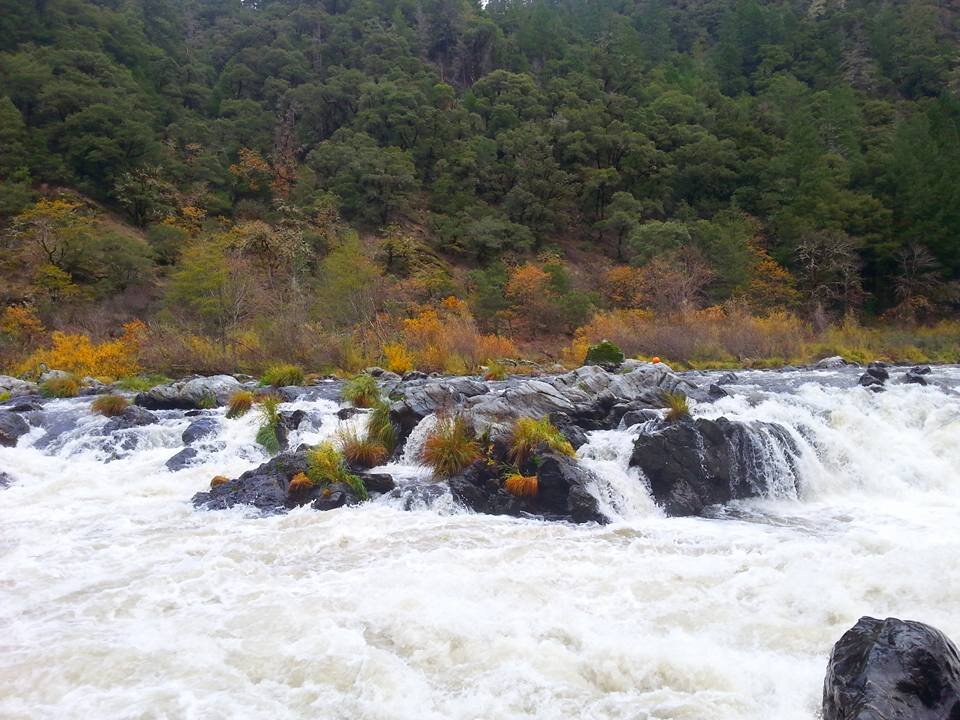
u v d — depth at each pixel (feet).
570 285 184.55
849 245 191.21
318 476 42.22
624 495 41.19
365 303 133.08
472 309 167.43
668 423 48.16
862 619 20.67
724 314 153.99
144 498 43.29
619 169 254.47
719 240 194.29
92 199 214.07
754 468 44.09
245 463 49.75
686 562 31.17
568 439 47.03
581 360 119.55
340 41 337.11
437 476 42.75
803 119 245.24
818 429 49.24
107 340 112.37
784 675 21.43
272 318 110.63
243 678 21.54
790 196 223.51
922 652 18.25
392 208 234.58
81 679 21.38
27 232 165.68
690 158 254.27
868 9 368.68
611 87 311.06
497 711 20.01
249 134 272.10
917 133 226.99
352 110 280.72
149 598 27.73
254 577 29.99
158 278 169.58
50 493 44.34
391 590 28.02
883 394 57.21
